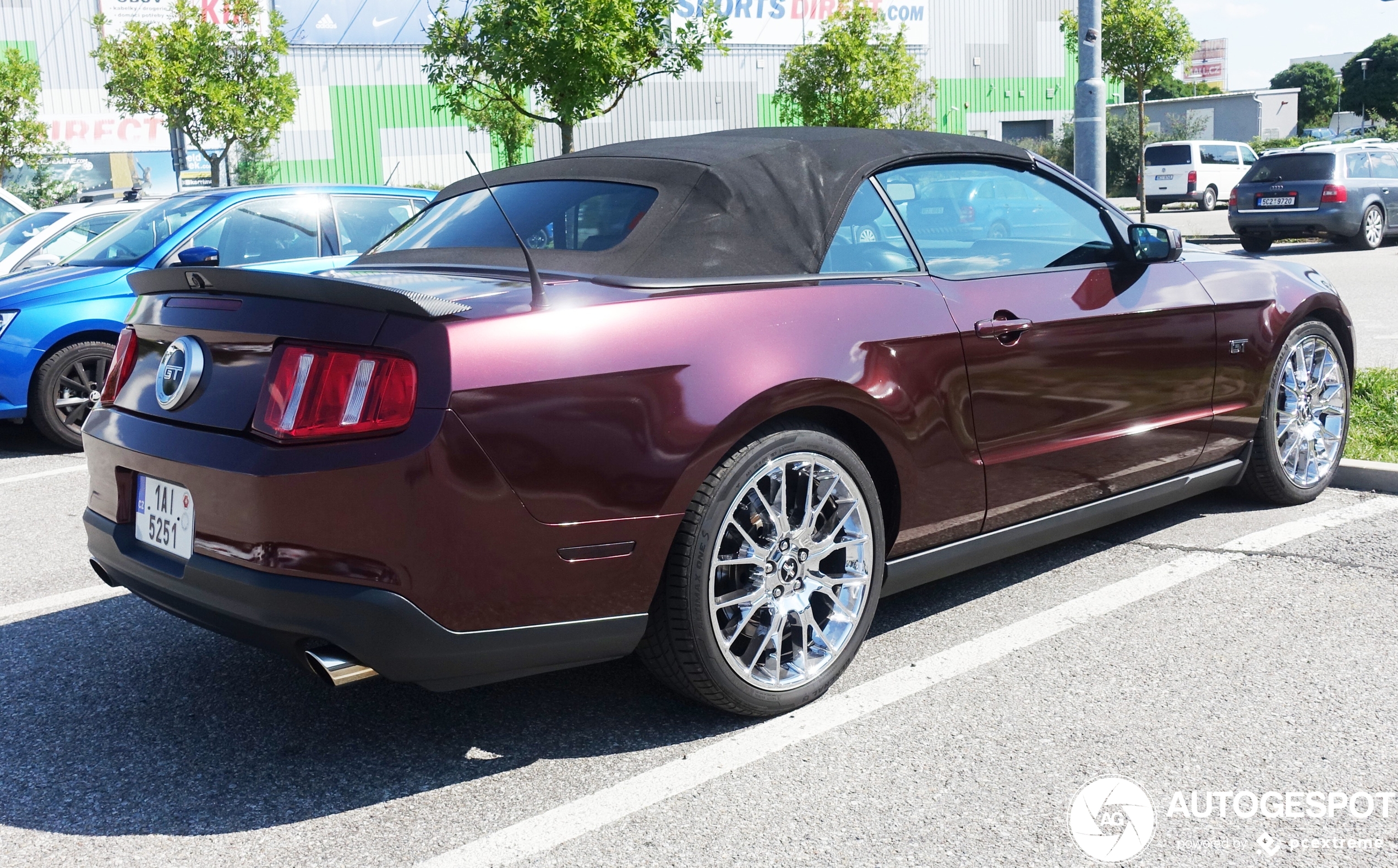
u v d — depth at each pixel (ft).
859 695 9.71
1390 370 21.88
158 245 22.50
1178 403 12.52
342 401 7.70
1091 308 11.41
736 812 7.93
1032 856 7.27
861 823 7.72
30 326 21.36
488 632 7.95
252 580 7.85
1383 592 11.66
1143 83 77.56
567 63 39.83
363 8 104.17
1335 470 15.49
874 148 10.77
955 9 134.92
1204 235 71.05
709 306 8.84
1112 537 13.92
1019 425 10.76
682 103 115.24
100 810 8.18
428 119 107.86
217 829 7.89
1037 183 11.94
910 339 9.79
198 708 9.87
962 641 10.80
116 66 69.41
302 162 103.86
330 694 10.11
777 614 9.20
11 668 10.83
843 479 9.43
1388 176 60.54
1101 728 8.95
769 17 118.32
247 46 70.90
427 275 9.62
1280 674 9.82
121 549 9.09
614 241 9.39
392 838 7.74
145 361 9.37
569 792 8.29
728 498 8.66
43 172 94.38
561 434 7.95
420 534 7.55
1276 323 13.75
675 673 8.89
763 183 9.89
